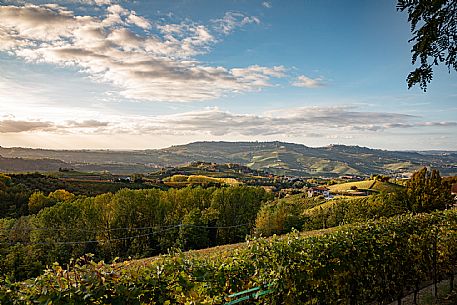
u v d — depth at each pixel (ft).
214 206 171.01
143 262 13.07
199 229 158.30
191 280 12.64
